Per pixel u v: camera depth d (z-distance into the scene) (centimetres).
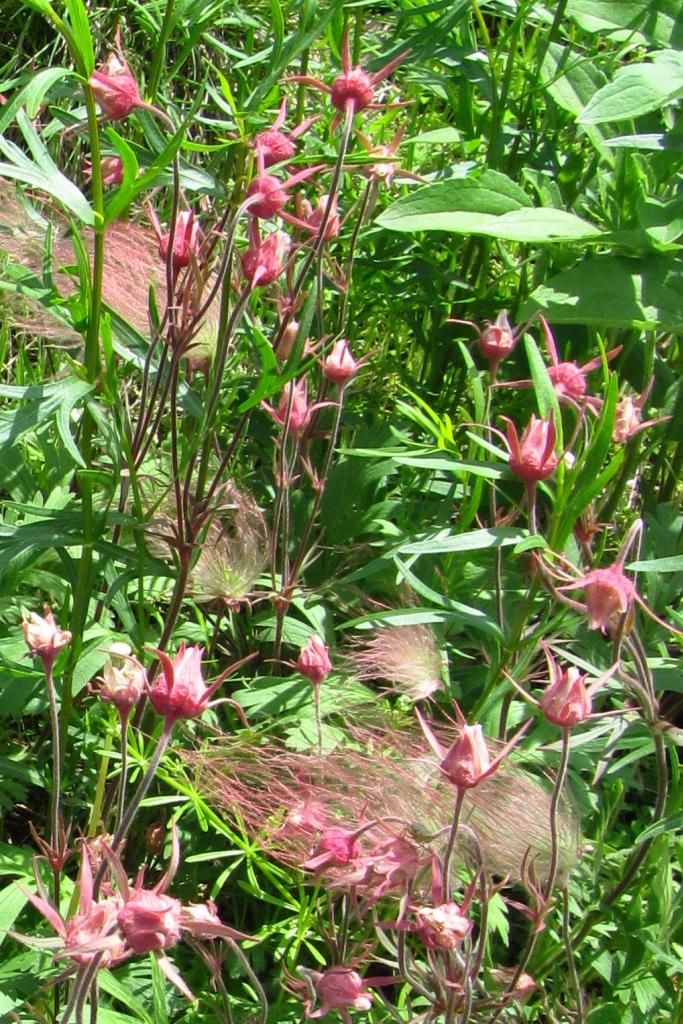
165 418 86
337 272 87
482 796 70
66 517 73
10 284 70
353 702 76
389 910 71
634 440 86
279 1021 69
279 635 78
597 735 71
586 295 87
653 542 82
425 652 77
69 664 73
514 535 69
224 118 100
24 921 70
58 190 66
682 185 90
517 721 75
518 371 93
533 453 68
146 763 72
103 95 67
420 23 93
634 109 79
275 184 70
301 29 74
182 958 73
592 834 76
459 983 64
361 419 90
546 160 96
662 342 96
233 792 72
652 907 71
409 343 104
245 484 85
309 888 74
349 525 85
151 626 81
